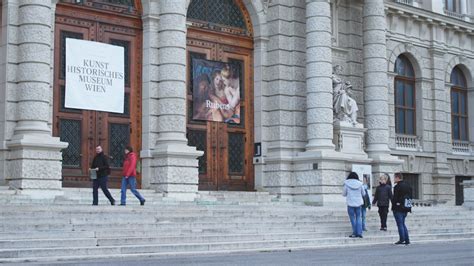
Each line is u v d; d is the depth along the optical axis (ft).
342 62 104.83
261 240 63.41
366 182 94.89
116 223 59.93
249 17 99.09
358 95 105.60
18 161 73.31
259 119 97.40
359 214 70.23
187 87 92.22
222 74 95.25
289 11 98.89
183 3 87.35
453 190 122.72
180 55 86.43
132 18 87.45
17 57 75.72
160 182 84.38
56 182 75.15
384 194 75.41
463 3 130.21
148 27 86.99
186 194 84.79
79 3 82.99
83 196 77.15
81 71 82.64
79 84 82.33
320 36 95.71
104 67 84.53
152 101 86.33
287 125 96.89
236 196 91.15
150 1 86.79
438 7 123.65
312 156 93.50
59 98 81.15
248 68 98.73
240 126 97.35
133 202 79.30
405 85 119.55
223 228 64.75
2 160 74.79
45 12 75.92
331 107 95.71
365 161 98.94
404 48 117.80
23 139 73.05
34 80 74.69
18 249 49.06
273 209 81.56
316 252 58.13
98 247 51.72
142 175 86.12
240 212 73.31
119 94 85.61
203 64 93.35
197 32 93.81
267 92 97.96
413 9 117.80
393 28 116.16
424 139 119.34
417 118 119.85
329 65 96.32
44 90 75.25
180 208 70.79
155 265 44.37
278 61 97.19
